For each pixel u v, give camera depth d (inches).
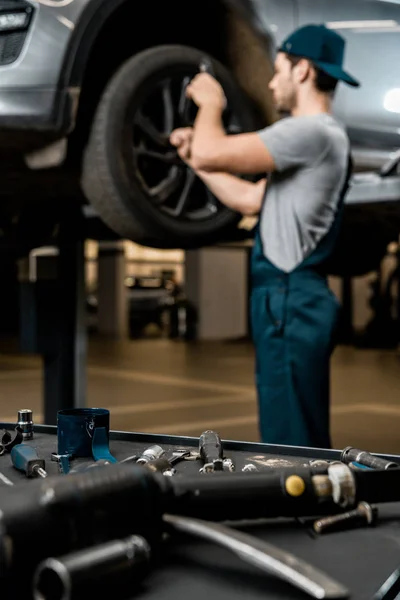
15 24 107.3
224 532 25.3
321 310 81.5
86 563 22.1
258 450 46.0
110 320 482.0
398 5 133.3
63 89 107.4
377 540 29.2
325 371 82.0
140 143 114.9
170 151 115.8
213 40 122.7
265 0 122.5
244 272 472.4
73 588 21.5
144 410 195.9
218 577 25.1
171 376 270.4
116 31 114.7
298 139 81.0
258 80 124.4
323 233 82.8
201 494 28.7
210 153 83.2
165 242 116.6
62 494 23.9
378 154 131.4
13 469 40.9
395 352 352.8
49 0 107.1
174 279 513.7
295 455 44.9
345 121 127.0
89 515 24.3
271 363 83.0
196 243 119.2
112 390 233.3
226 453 45.5
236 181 91.4
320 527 29.8
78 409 45.6
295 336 81.5
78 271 130.3
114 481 25.5
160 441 48.6
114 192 111.7
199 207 121.8
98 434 43.8
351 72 128.0
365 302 558.3
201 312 456.1
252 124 123.0
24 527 23.1
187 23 120.8
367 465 40.1
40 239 128.9
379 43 130.9
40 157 111.7
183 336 476.4
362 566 26.4
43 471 38.5
